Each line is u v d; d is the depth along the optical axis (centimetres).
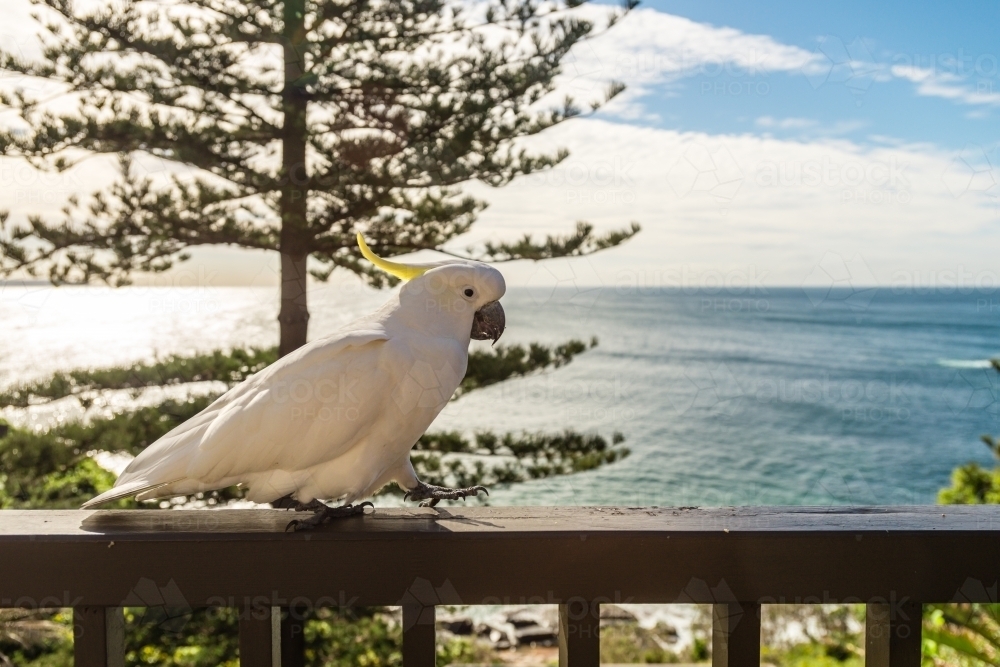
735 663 153
